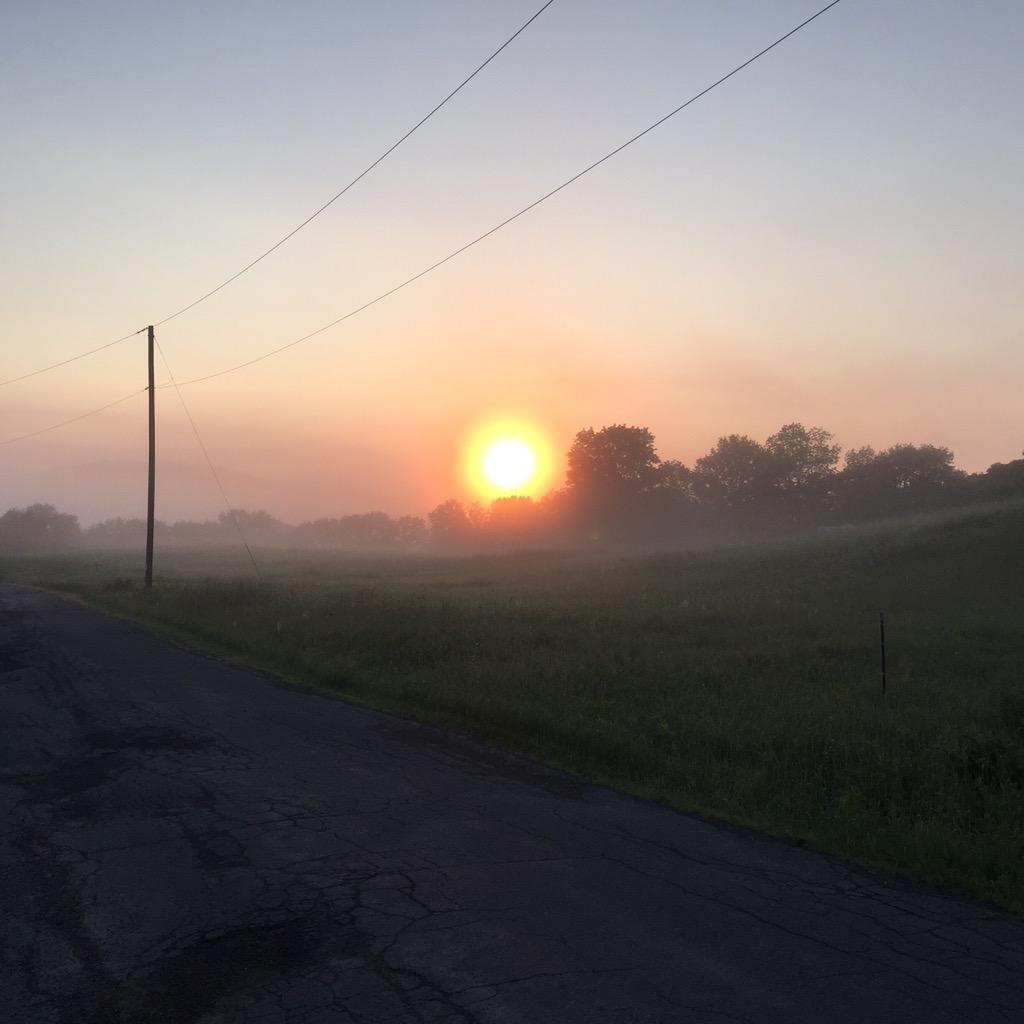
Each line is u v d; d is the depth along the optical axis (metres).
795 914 5.89
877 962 5.18
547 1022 4.41
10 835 7.48
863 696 13.30
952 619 22.66
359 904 5.93
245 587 32.91
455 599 31.12
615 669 15.20
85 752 10.65
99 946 5.30
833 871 6.77
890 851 7.09
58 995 4.71
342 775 9.58
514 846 7.21
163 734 11.66
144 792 8.84
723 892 6.27
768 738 10.27
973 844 7.15
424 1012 4.51
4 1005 4.61
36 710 13.35
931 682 14.44
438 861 6.82
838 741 10.10
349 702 14.05
